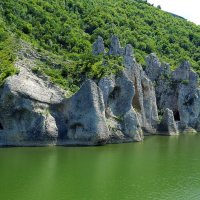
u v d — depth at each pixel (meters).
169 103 118.75
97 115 82.62
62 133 82.44
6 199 51.41
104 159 72.44
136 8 176.12
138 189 56.84
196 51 158.88
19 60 86.62
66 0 145.38
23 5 125.31
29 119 79.88
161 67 120.44
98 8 150.88
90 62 94.38
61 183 57.97
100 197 53.22
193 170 67.19
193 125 117.62
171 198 53.69
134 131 91.19
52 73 88.19
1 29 99.69
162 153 80.06
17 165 66.12
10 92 78.25
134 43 140.50
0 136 79.56
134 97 101.44
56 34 121.38
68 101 83.19
